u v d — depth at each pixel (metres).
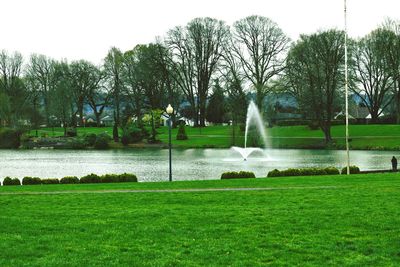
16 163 66.38
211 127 117.69
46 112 135.75
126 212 19.80
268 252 14.41
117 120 122.50
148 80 109.50
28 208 21.09
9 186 31.66
